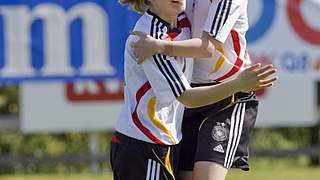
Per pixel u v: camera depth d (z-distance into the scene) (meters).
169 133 15.95
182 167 17.28
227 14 15.91
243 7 16.42
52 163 46.34
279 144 63.88
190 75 16.38
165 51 15.48
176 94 15.42
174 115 16.06
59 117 40.81
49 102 40.75
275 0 39.28
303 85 41.25
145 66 15.53
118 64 38.47
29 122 40.75
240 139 16.72
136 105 15.89
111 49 38.44
